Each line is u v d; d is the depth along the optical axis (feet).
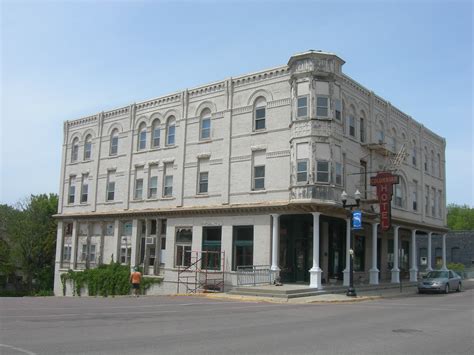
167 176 129.39
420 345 37.83
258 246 107.04
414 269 144.77
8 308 61.82
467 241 226.38
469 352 35.17
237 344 36.91
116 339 37.70
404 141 142.92
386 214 109.81
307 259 112.06
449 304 79.25
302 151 102.01
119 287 130.11
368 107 122.72
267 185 108.17
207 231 118.01
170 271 122.42
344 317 57.67
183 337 39.68
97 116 150.51
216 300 84.53
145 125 137.18
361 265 130.52
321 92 103.24
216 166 117.91
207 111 123.13
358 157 115.65
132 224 134.72
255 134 111.96
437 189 165.17
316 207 99.30
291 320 53.83
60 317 51.85
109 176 144.15
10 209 200.95
